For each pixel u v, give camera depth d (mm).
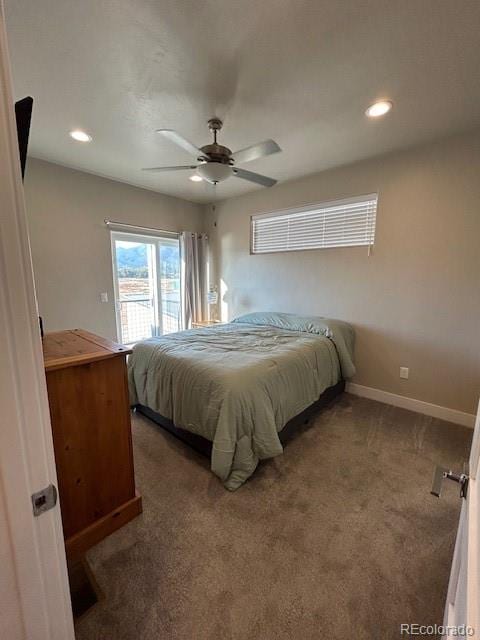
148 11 1271
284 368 2117
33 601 582
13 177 482
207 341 2658
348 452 2141
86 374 1321
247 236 4098
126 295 3873
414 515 1570
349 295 3176
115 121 2184
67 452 1291
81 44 1447
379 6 1247
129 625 1077
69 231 3191
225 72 1660
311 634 1049
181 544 1401
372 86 1780
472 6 1236
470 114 2078
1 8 443
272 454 1819
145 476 1882
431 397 2732
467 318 2484
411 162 2625
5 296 488
